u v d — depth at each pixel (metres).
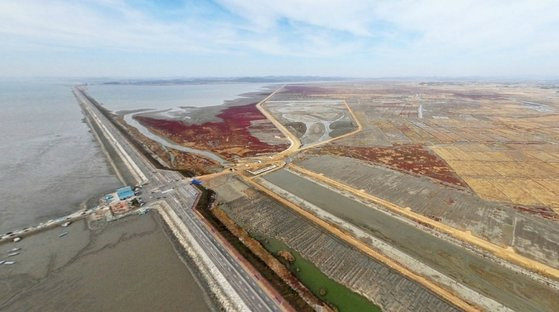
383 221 49.44
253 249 41.88
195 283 35.47
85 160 81.62
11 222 49.25
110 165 77.56
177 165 77.56
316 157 84.50
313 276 37.00
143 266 38.44
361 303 32.69
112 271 37.50
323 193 60.28
